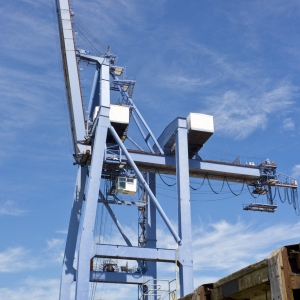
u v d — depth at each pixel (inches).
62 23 1565.0
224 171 1530.5
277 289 338.3
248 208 1617.9
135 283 1413.6
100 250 1212.5
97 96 1595.7
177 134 1440.7
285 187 1637.6
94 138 1359.5
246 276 394.6
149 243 1521.9
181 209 1330.0
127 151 1378.0
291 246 345.1
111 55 1648.6
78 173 1464.1
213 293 457.4
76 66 1512.1
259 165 1587.1
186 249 1280.8
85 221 1223.5
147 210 1565.0
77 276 1162.0
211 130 1464.1
